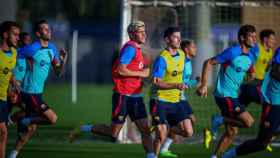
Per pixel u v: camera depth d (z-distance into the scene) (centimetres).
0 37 2862
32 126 3338
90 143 4338
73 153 3825
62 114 6819
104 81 14662
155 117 3167
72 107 7788
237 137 4731
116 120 3145
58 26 15212
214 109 5388
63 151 3909
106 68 14688
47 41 3300
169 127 3262
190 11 6028
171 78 3175
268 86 3033
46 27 3266
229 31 5825
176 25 4800
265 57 4219
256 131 5081
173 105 3191
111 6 17975
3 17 5675
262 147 3131
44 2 18488
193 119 3384
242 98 4225
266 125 3036
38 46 3259
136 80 3125
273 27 5103
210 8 6119
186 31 5034
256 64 4216
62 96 9831
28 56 3250
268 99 3030
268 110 3033
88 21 15938
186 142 4444
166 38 3175
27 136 3338
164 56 3147
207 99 5428
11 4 5731
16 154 3356
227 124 3300
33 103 3278
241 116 3244
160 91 3169
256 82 4197
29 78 3272
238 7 5156
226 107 3269
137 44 3114
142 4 4709
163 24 4778
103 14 17950
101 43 14675
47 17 18400
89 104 8288
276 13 5097
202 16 6088
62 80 14500
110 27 15825
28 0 18338
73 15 18112
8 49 2870
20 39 3612
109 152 3888
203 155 3803
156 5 4772
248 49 3272
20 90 3206
